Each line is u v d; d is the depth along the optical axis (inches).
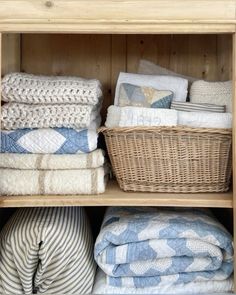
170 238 45.0
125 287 45.6
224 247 44.9
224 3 42.0
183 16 42.1
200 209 52.5
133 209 52.5
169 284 45.7
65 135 46.8
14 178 45.0
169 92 51.8
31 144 46.5
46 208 50.0
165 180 46.2
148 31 42.5
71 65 60.3
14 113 46.9
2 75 57.4
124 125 46.9
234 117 42.5
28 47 60.1
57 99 46.6
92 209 61.2
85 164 45.8
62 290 44.7
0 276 44.9
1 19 41.9
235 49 42.2
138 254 44.7
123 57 60.4
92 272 46.8
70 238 45.1
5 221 59.0
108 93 60.6
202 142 45.1
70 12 42.1
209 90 53.1
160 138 45.1
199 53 60.1
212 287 45.4
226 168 46.4
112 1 42.1
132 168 46.4
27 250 43.1
